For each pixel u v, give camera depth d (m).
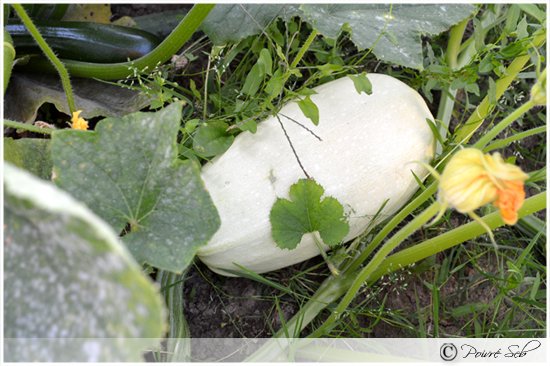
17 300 0.61
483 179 0.60
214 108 0.91
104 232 0.49
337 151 0.80
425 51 1.00
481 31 0.86
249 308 0.90
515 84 1.00
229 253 0.80
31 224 0.59
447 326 0.90
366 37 0.79
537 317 0.91
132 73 0.88
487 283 0.92
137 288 0.56
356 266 0.87
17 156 0.75
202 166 0.85
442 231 0.95
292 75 0.95
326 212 0.79
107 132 0.66
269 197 0.79
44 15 0.96
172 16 0.99
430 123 0.83
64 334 0.61
